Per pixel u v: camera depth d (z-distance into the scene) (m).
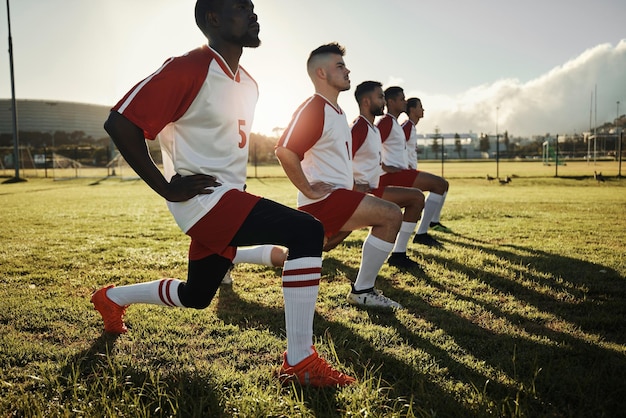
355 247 6.33
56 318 3.33
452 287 4.24
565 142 65.31
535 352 2.69
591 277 4.46
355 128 4.66
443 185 6.43
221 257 2.54
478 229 7.84
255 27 2.40
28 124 120.75
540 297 3.89
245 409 2.02
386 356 2.65
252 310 3.56
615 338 2.98
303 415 2.00
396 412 1.98
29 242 6.64
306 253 2.34
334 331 3.09
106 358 2.62
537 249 5.98
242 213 2.38
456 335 3.02
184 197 2.34
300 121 3.59
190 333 3.04
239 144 2.56
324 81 3.71
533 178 23.83
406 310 3.58
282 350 2.77
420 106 7.29
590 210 10.59
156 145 24.41
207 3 2.37
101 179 29.53
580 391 2.17
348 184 3.93
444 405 2.10
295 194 15.98
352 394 2.16
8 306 3.56
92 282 4.42
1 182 25.64
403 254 5.08
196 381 2.30
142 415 1.99
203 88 2.33
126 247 6.31
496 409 2.01
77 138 126.31
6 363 2.56
